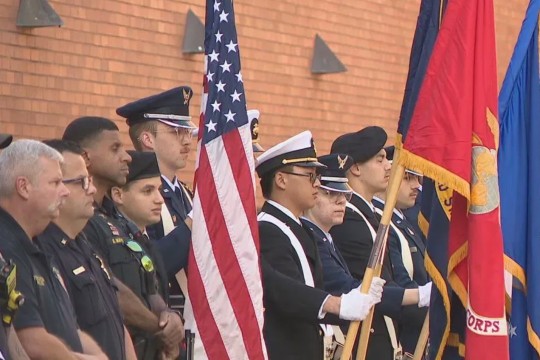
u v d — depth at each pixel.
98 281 19.42
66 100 36.81
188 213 25.11
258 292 22.02
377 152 28.09
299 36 45.12
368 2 48.34
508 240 23.75
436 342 22.78
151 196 22.48
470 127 21.89
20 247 17.41
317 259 24.00
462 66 22.03
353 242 27.02
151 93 39.47
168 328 20.94
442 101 21.97
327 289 24.91
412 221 30.94
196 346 21.80
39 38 36.12
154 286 21.33
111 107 38.19
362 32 48.06
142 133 24.69
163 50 39.91
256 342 21.84
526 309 23.83
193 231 22.05
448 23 22.23
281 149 23.84
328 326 24.19
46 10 35.91
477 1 22.25
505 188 23.88
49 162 17.67
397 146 23.08
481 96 22.00
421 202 23.84
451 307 23.09
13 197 17.55
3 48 35.19
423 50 23.23
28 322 16.97
